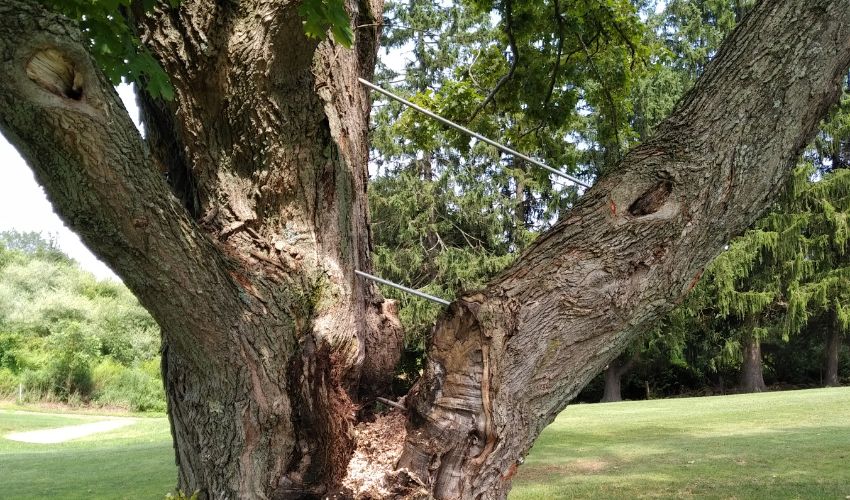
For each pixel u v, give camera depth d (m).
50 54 1.66
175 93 2.61
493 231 22.53
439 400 2.19
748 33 2.23
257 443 2.33
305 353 2.41
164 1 2.60
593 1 6.58
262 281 2.43
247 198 2.64
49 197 1.84
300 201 2.67
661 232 2.17
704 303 22.61
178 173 2.88
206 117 2.63
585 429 12.07
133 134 1.83
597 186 2.32
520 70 6.91
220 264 2.18
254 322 2.28
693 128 2.23
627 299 2.17
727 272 21.70
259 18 2.53
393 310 3.29
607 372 25.92
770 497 6.17
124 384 26.95
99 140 1.73
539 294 2.19
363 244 3.17
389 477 2.27
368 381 3.04
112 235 1.87
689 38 25.47
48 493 7.77
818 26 2.13
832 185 22.00
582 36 6.86
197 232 2.08
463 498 2.13
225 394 2.30
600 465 8.34
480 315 2.15
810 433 10.02
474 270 21.33
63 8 2.07
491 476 2.16
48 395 25.66
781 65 2.15
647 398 27.36
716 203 2.18
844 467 7.39
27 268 37.66
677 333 22.73
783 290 22.88
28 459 11.27
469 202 22.14
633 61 7.09
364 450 2.68
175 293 2.03
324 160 2.73
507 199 22.95
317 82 2.78
